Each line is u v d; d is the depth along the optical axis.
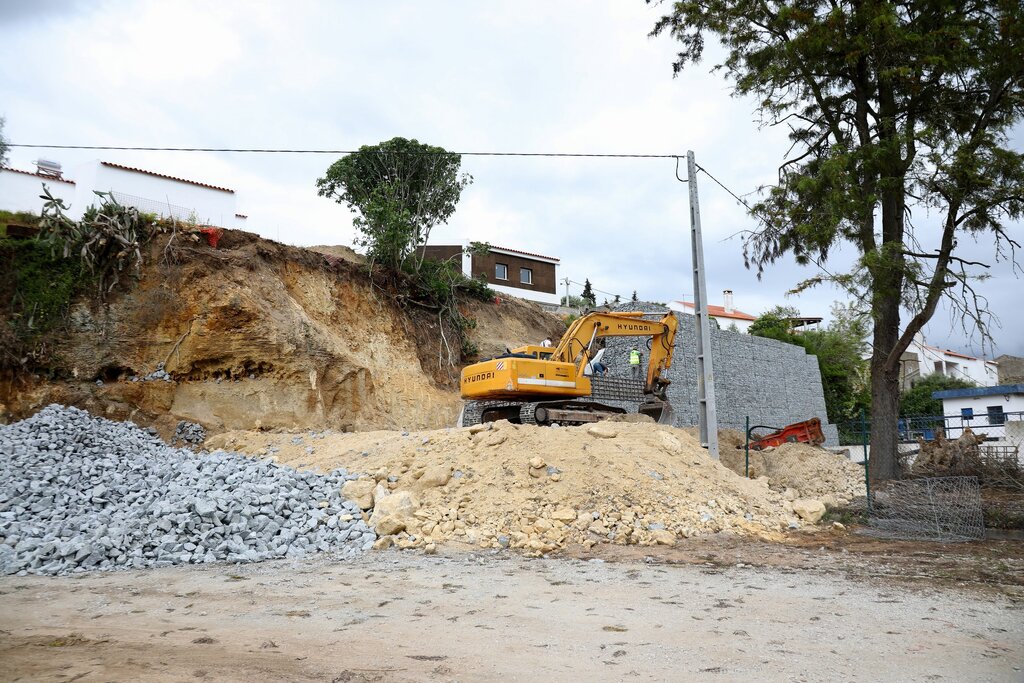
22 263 18.23
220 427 18.81
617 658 5.92
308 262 23.34
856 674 5.55
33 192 26.41
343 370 21.52
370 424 21.80
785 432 21.84
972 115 18.70
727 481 14.45
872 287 16.94
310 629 6.80
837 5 18.69
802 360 32.75
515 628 6.88
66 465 14.04
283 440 17.66
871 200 16.91
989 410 31.56
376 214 26.31
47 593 8.46
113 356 18.62
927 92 18.75
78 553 9.98
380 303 25.53
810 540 12.00
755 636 6.62
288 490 12.57
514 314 32.81
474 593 8.41
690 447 15.62
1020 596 8.25
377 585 8.86
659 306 26.20
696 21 20.27
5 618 7.27
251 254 21.28
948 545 11.54
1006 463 17.31
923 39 16.97
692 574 9.52
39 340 17.84
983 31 17.06
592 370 19.20
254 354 19.53
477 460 13.59
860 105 19.34
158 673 5.31
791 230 19.11
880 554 10.85
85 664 5.54
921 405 45.91
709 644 6.35
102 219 19.33
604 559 10.52
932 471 17.73
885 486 16.38
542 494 12.52
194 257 19.80
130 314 19.05
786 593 8.41
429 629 6.82
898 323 19.41
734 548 11.27
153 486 13.19
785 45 18.88
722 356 28.25
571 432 14.55
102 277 18.92
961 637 6.62
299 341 20.48
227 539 10.91
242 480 12.91
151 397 18.53
